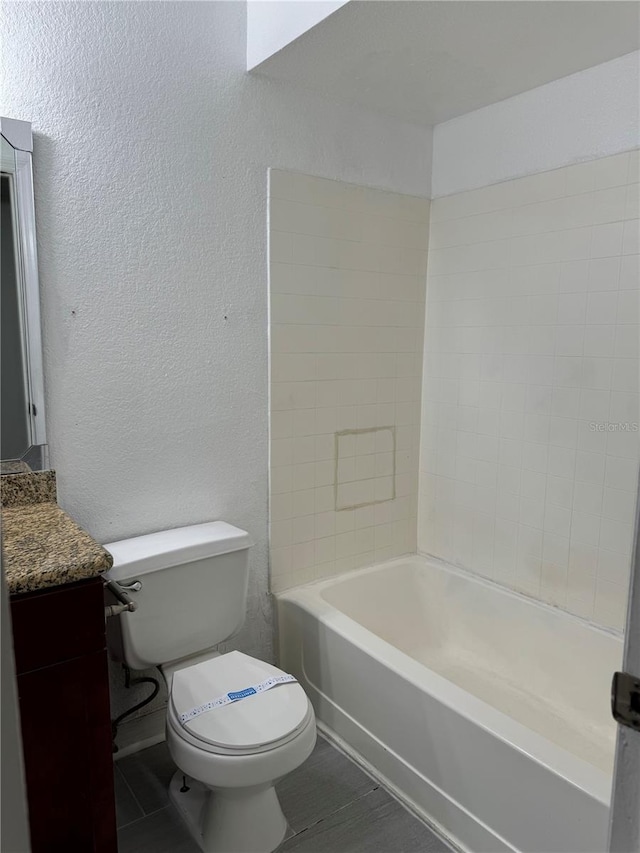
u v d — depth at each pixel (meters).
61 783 1.38
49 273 1.76
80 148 1.78
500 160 2.31
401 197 2.53
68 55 1.73
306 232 2.28
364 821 1.80
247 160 2.11
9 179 1.66
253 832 1.66
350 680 2.07
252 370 2.21
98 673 1.39
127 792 1.91
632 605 0.74
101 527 1.94
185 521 2.12
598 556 2.10
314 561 2.48
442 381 2.63
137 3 1.83
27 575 1.27
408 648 2.57
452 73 2.05
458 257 2.51
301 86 2.18
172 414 2.04
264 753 1.50
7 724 0.46
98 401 1.89
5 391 1.73
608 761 1.89
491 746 1.61
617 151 1.96
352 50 1.89
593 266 2.04
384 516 2.68
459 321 2.53
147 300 1.95
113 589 1.65
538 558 2.29
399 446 2.68
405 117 2.47
